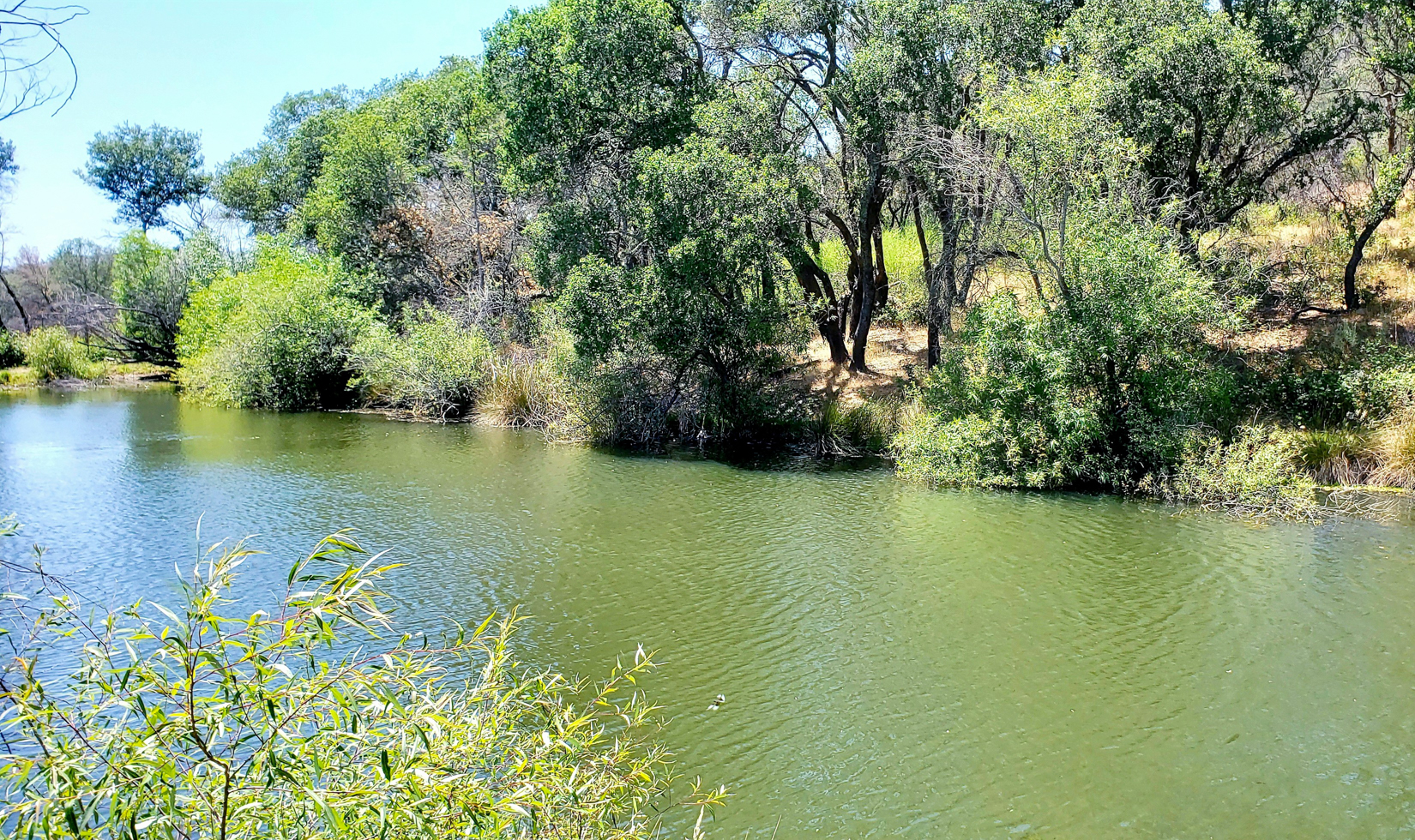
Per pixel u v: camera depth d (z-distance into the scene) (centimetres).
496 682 446
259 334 2847
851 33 2009
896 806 645
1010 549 1214
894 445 1739
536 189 2375
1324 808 639
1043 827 621
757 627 962
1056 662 871
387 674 374
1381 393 1542
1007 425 1576
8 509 1456
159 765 307
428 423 2481
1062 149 1471
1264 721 757
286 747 344
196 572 365
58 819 304
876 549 1227
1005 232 1705
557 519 1404
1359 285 1931
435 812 353
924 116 1830
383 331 2773
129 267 4591
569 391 2245
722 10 2158
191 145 6022
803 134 2164
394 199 3359
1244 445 1434
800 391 2209
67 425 2453
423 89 3666
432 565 1173
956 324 2148
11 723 328
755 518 1399
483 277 2970
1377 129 1884
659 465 1839
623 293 1975
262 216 4712
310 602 364
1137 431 1505
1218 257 1744
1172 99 1708
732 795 656
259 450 2028
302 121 5188
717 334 2055
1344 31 1973
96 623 923
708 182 1906
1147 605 1005
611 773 510
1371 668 846
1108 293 1516
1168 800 651
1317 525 1282
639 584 1098
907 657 887
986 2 1817
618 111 2122
